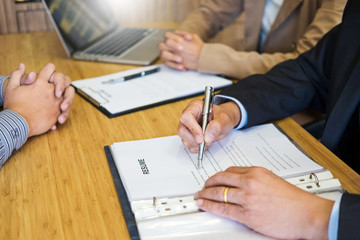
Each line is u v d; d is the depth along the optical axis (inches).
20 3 70.2
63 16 58.7
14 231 27.4
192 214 28.1
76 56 58.7
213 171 33.1
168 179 31.9
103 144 37.9
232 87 44.7
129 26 73.5
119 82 50.1
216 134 35.2
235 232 26.8
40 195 30.9
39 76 41.9
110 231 27.3
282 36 65.4
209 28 73.7
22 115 37.9
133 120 42.2
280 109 43.2
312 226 25.7
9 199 30.4
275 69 48.3
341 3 53.2
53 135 39.4
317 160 35.2
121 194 30.6
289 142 37.5
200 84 50.1
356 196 26.3
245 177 28.0
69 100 41.4
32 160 35.3
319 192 29.9
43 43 65.3
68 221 28.3
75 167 34.3
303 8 62.0
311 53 47.3
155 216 27.9
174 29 72.1
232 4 74.4
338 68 41.5
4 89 43.7
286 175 32.0
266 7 69.1
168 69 54.9
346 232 24.8
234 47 78.2
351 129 40.5
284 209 26.3
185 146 36.4
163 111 44.1
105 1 71.1
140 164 33.9
